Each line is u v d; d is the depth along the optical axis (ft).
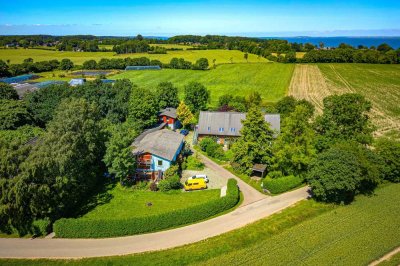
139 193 163.32
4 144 130.52
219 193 161.68
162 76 500.33
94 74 536.83
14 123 222.28
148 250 117.70
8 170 122.42
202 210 137.59
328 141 177.58
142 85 440.45
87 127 165.58
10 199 119.24
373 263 105.40
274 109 254.06
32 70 566.77
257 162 185.37
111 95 262.26
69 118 162.81
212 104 330.95
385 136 242.78
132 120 245.45
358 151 154.10
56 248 119.85
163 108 287.28
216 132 226.38
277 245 114.93
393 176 167.63
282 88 405.18
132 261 110.52
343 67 548.72
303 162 162.81
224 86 422.00
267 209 145.69
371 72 501.56
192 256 111.75
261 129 180.65
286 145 167.43
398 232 120.88
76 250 118.42
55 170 135.23
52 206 132.87
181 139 207.10
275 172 175.01
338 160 141.18
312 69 528.63
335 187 137.28
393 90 387.96
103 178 181.78
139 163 177.17
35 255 115.55
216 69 537.65
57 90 257.14
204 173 186.50
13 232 130.21
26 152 132.05
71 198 146.41
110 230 126.52
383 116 293.02
